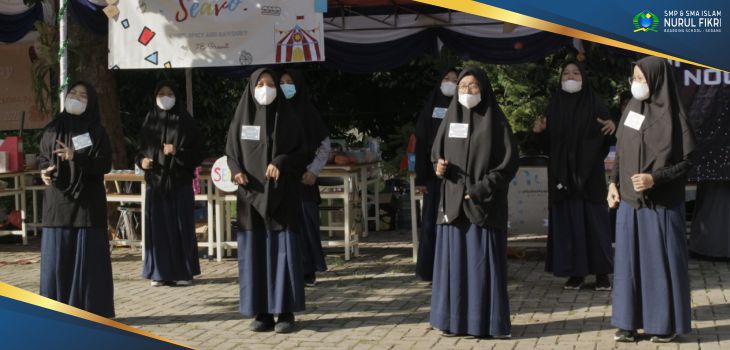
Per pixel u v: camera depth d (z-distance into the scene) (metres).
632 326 5.98
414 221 9.84
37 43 11.17
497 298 6.18
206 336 6.56
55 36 11.16
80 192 6.69
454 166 6.14
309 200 8.70
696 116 9.20
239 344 6.30
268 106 6.54
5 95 13.30
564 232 8.00
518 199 9.76
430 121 8.32
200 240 10.77
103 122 11.80
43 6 11.41
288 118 6.54
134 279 9.15
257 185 6.47
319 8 8.74
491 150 6.06
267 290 6.56
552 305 7.43
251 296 6.55
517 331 6.50
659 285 5.90
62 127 6.79
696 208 9.55
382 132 14.88
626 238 5.98
